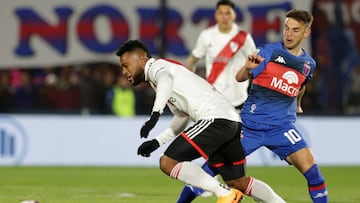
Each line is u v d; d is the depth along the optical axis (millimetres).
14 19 60250
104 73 60594
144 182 44375
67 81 60312
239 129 24984
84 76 59688
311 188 27219
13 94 59188
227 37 36312
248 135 27344
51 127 54375
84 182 44000
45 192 38031
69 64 60750
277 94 27031
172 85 24000
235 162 25719
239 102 36312
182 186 42250
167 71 24188
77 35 60875
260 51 27078
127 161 55219
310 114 58938
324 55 61531
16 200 33812
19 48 60250
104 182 44156
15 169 51312
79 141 54750
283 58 26875
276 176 49125
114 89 58344
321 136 58469
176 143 24375
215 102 24609
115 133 55219
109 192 38438
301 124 58188
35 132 53969
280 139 27125
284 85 26922
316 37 61594
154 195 36812
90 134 54906
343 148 58812
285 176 49188
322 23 61688
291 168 54750
